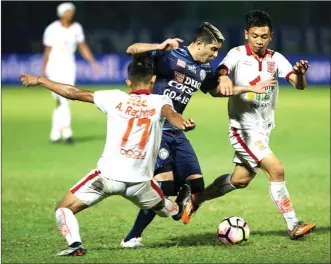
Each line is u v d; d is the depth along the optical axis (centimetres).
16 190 2844
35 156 3734
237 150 2041
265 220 2330
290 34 8706
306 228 1989
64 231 1738
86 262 1727
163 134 1967
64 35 4188
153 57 1919
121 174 1717
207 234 2120
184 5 9025
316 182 3061
